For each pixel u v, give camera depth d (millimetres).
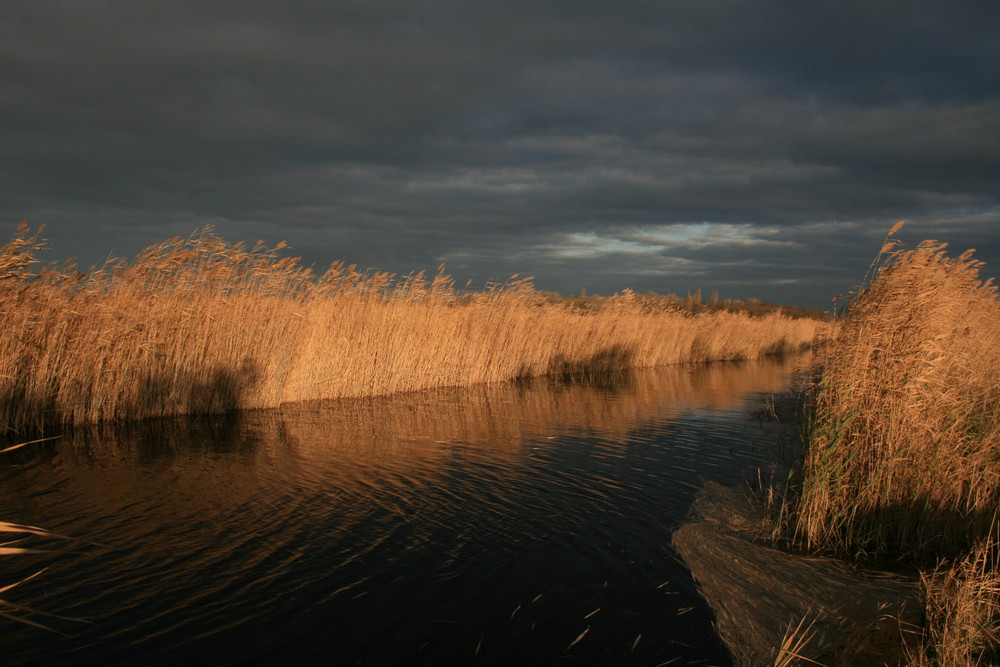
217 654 4617
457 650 4734
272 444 11188
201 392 13961
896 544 6805
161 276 13352
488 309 20734
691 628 5121
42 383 11750
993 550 6445
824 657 4773
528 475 9398
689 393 18828
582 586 5801
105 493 8258
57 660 4504
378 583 5801
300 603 5402
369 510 7762
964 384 7602
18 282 11281
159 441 11289
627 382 21734
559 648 4789
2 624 4992
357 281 17203
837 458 7121
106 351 12422
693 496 8500
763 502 8258
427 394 17891
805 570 6227
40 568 5988
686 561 6379
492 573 6043
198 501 8000
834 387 7586
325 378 16484
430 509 7828
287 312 15508
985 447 7078
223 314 14391
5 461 9758
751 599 5633
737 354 33688
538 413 14805
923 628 5199
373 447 11062
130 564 6113
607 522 7441
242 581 5797
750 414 14844
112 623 5027
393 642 4820
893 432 6926
